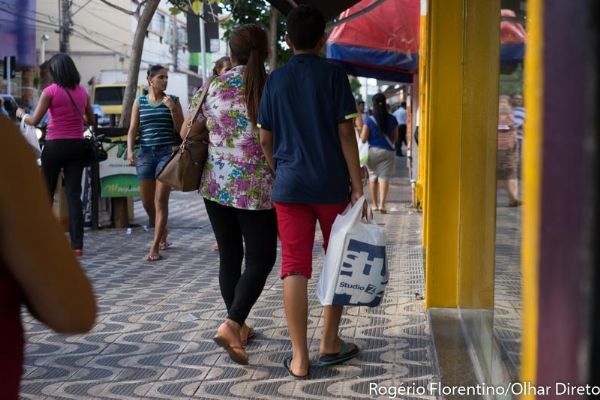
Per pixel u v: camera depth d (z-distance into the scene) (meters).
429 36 5.39
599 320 1.47
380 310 5.69
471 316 4.67
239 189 4.55
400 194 15.32
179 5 11.34
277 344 4.90
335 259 4.17
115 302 6.05
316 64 4.23
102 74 34.91
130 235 9.66
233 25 15.17
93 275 7.14
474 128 4.77
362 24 11.82
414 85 13.86
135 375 4.34
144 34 11.15
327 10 6.68
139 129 8.30
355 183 4.24
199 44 22.31
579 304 1.51
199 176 4.81
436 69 5.30
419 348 4.77
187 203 13.86
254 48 4.70
